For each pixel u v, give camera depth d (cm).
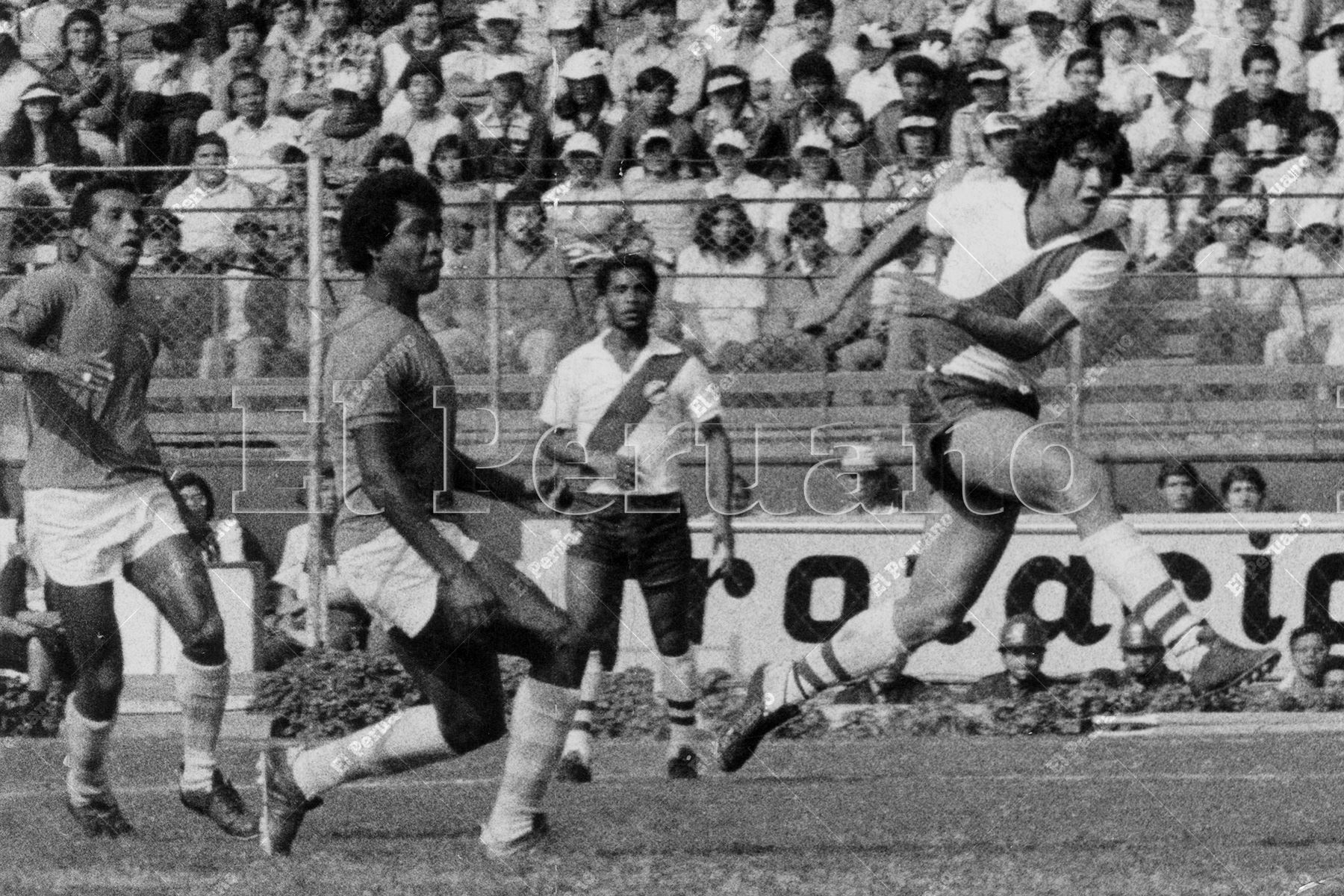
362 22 3891
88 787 1769
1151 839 1684
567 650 1521
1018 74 3700
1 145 3803
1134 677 2922
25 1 4041
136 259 1784
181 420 3369
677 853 1595
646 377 2384
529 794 1548
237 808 1736
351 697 2811
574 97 3703
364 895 1399
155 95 3869
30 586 3005
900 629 1788
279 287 3397
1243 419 3366
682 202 3312
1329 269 3481
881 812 1859
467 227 3422
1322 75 3734
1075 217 1719
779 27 3806
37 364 1717
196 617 1747
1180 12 3766
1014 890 1429
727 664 3106
